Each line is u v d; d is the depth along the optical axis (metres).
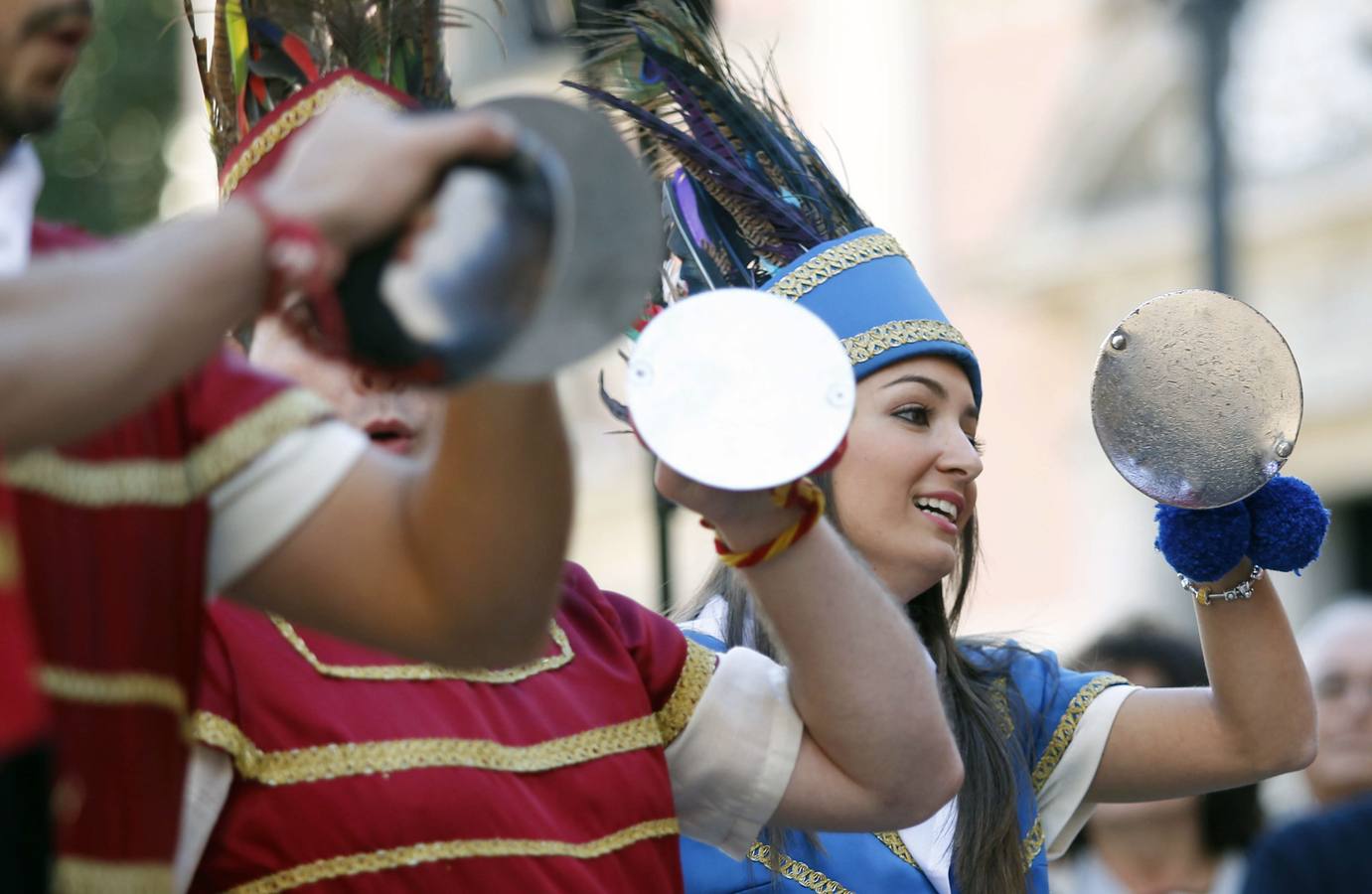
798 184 4.64
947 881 4.27
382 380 3.21
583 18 4.66
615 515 19.62
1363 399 17.28
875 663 3.16
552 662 3.33
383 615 2.58
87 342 1.97
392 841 3.00
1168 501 4.19
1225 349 4.16
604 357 2.48
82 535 2.31
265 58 3.58
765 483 2.82
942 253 18.83
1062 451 18.16
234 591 2.60
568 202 2.16
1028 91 18.38
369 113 2.17
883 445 4.36
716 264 4.54
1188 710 4.51
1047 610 18.02
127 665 2.35
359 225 2.09
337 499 2.57
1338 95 17.02
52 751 2.07
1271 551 4.25
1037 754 4.61
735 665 3.50
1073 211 18.16
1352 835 6.51
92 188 10.20
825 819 3.32
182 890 2.92
